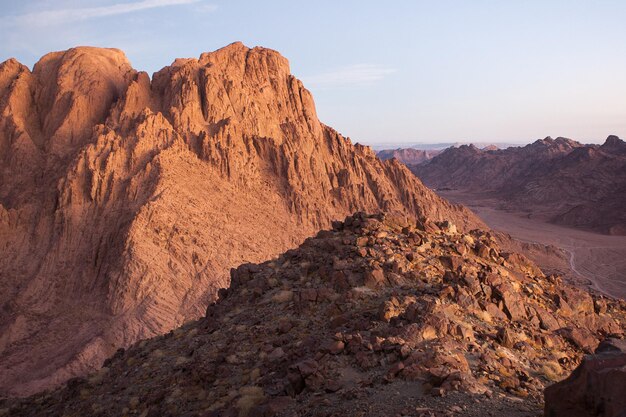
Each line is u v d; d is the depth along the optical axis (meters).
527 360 20.88
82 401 26.75
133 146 83.00
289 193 96.69
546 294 29.14
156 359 27.31
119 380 26.78
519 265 32.56
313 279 28.72
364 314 23.27
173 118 93.62
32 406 30.16
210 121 97.94
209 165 89.81
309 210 96.12
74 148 87.50
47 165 85.00
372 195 113.06
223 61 111.56
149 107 97.06
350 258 28.55
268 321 25.95
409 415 15.01
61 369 54.22
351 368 18.94
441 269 27.72
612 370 12.17
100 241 73.38
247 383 20.94
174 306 65.31
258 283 30.45
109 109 95.38
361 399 16.55
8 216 76.00
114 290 66.12
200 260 72.44
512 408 15.31
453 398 15.73
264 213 89.44
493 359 19.11
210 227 78.81
